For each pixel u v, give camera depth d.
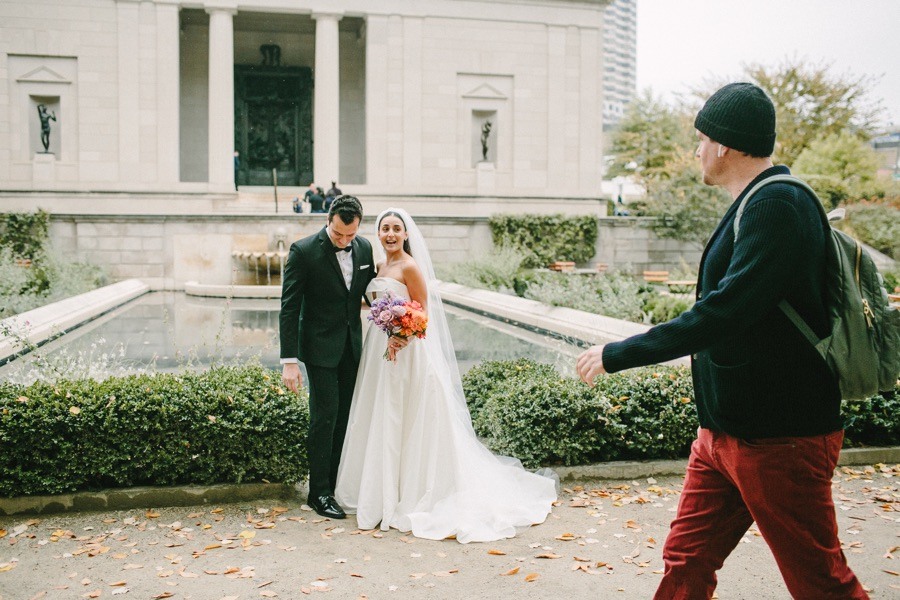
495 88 34.88
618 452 5.67
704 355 2.66
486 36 34.75
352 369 4.96
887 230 30.12
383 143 33.75
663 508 4.90
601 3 35.56
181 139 35.66
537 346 13.05
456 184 34.56
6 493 4.73
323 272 4.75
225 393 5.10
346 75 37.53
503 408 5.70
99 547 4.17
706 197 30.48
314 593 3.64
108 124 31.53
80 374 6.18
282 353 4.75
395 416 4.70
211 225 26.59
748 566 3.98
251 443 5.02
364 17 34.00
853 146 38.44
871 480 5.52
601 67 35.91
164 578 3.80
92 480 4.90
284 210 32.09
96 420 4.82
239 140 36.66
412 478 4.66
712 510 2.70
